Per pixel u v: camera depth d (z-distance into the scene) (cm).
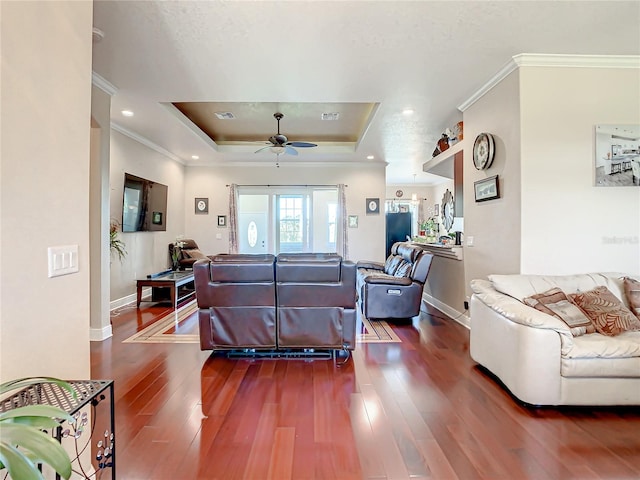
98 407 233
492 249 364
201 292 314
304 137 659
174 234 713
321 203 791
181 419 219
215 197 776
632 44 289
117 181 509
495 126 354
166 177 676
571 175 317
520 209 318
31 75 127
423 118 471
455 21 253
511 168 329
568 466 175
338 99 401
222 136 654
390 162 776
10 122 119
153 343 364
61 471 77
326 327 317
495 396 250
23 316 125
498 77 341
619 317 251
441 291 525
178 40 277
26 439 76
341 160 755
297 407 235
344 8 238
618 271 319
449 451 187
